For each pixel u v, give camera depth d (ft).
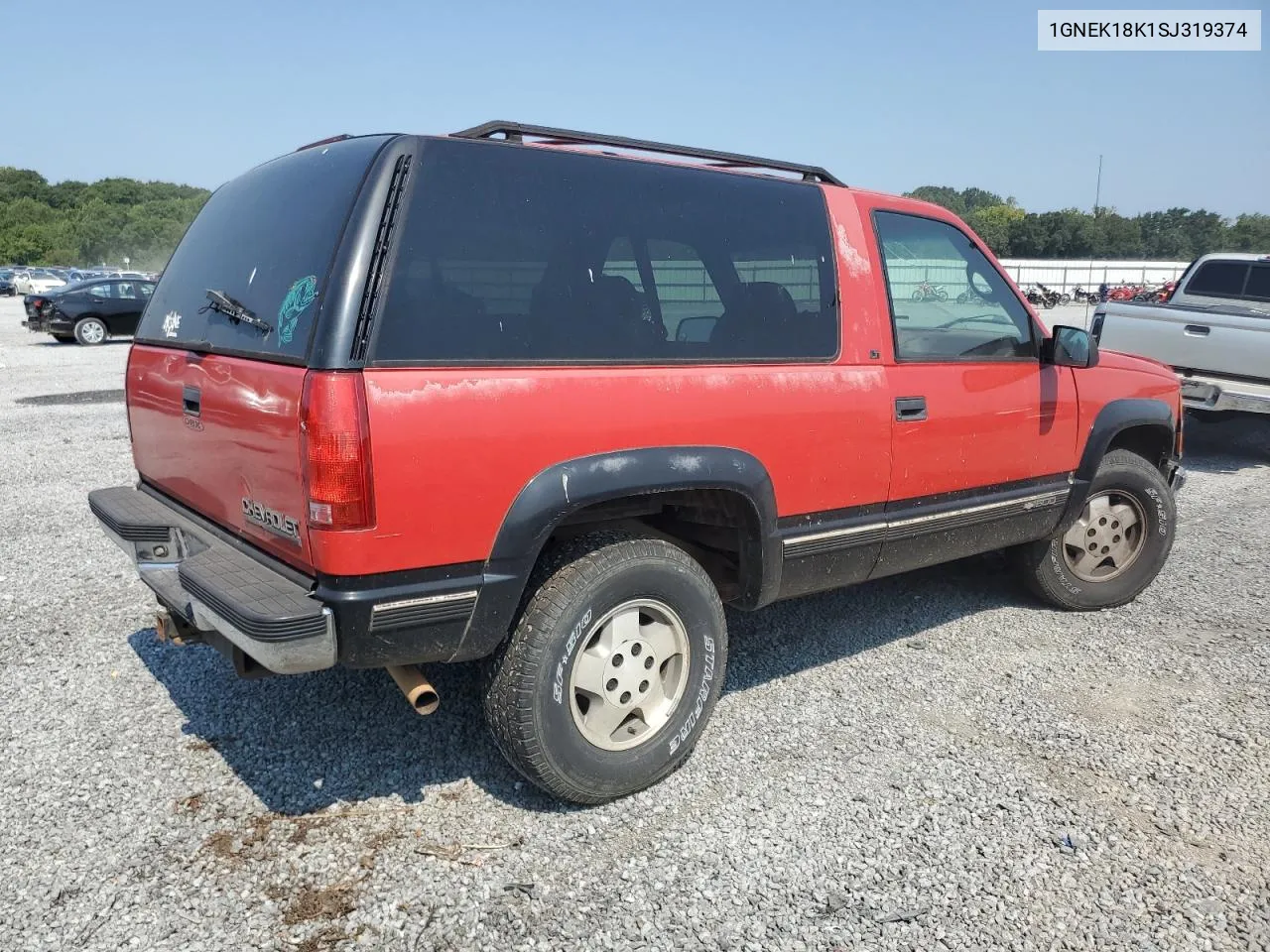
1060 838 10.09
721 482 10.66
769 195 11.85
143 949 8.23
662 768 10.79
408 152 9.06
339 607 8.55
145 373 12.14
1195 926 8.83
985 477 13.98
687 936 8.55
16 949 8.18
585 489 9.63
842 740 12.12
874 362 12.42
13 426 33.50
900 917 8.84
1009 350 14.26
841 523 12.29
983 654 14.92
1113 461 16.30
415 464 8.64
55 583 17.34
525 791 10.80
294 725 12.19
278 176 10.87
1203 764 11.67
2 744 11.57
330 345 8.38
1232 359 28.78
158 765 11.18
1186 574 19.11
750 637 15.51
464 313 9.10
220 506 10.39
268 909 8.77
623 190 10.48
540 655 9.64
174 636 11.16
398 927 8.57
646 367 10.28
